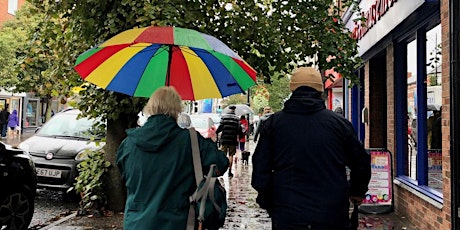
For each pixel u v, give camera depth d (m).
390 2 7.95
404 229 6.87
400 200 8.00
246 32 7.88
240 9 8.00
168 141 3.12
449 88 5.59
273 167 3.45
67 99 8.45
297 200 3.25
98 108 7.47
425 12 6.70
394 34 8.27
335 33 8.05
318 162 3.30
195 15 7.32
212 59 4.38
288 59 8.01
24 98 37.44
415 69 7.63
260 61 8.09
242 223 7.38
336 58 7.99
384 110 10.92
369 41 9.98
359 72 12.70
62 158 8.88
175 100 3.27
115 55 4.40
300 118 3.42
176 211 3.06
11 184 5.97
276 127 3.45
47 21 7.48
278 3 8.04
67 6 7.20
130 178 3.14
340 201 3.24
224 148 13.76
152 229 2.99
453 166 5.41
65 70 7.36
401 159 8.32
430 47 7.15
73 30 7.20
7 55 22.77
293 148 3.34
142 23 6.55
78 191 7.62
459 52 5.43
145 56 4.54
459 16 5.45
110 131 7.75
